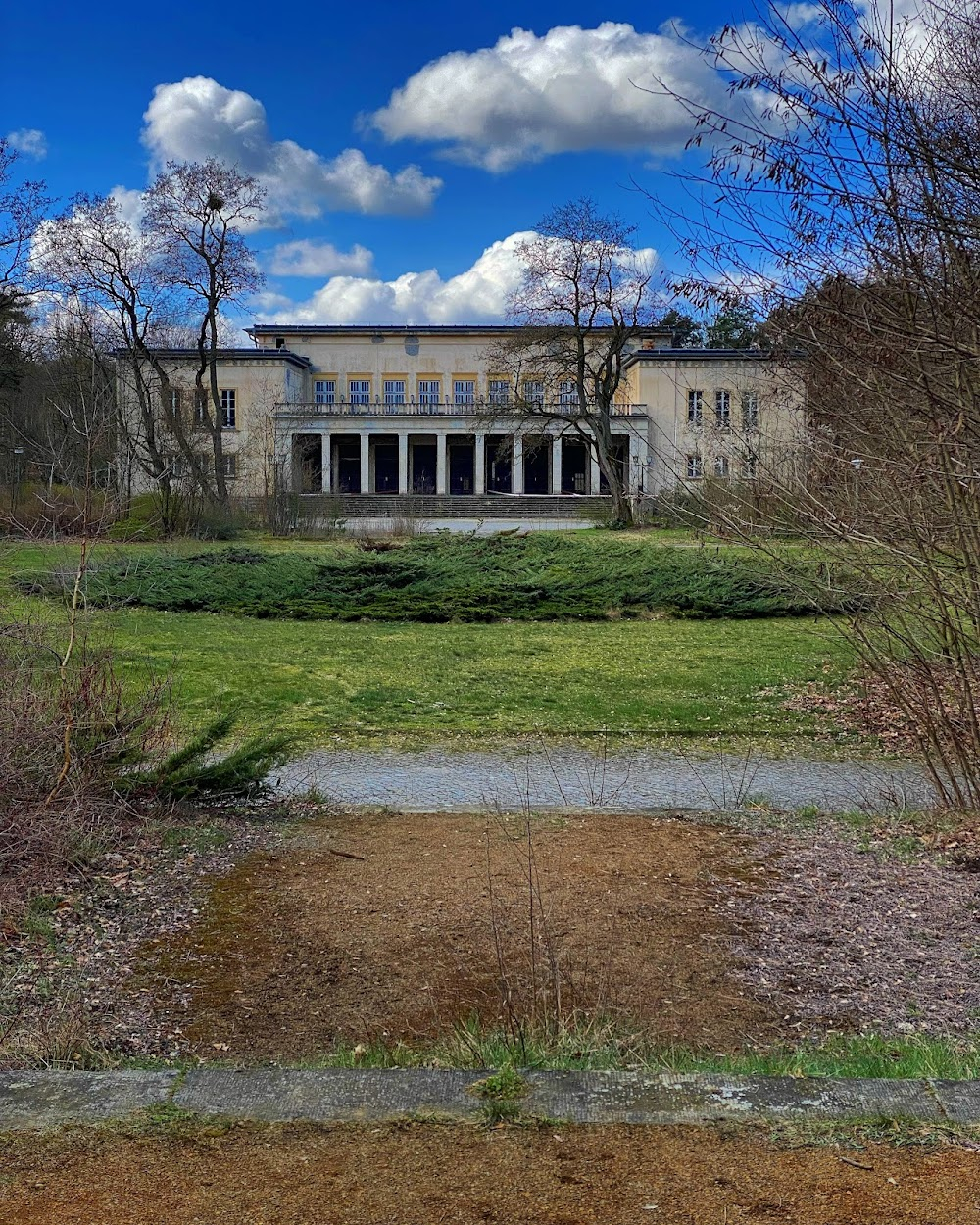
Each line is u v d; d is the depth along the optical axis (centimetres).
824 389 741
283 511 4419
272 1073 376
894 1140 330
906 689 948
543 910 643
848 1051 467
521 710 1435
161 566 2661
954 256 615
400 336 8331
